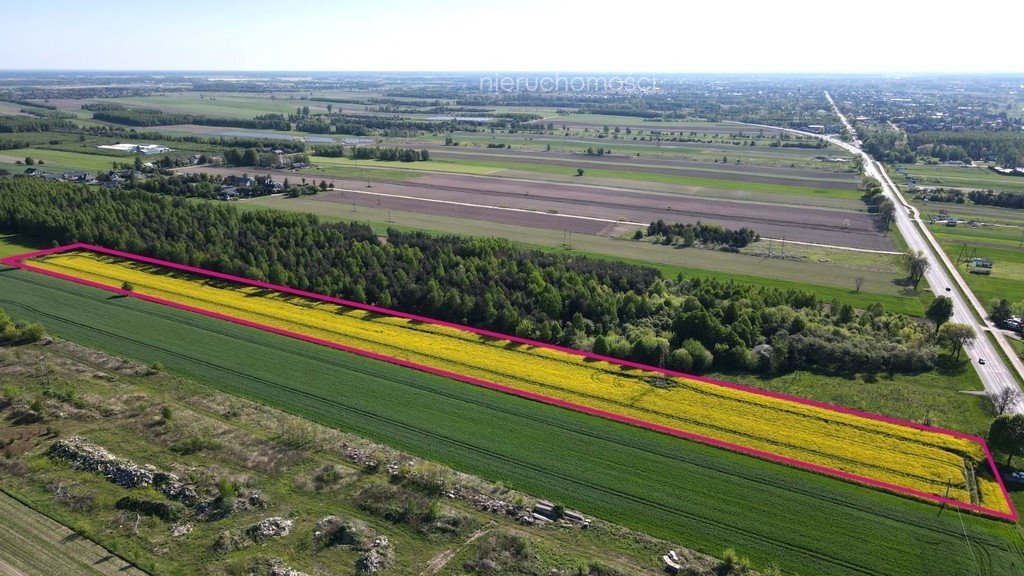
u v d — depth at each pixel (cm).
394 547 4909
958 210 18675
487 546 4916
